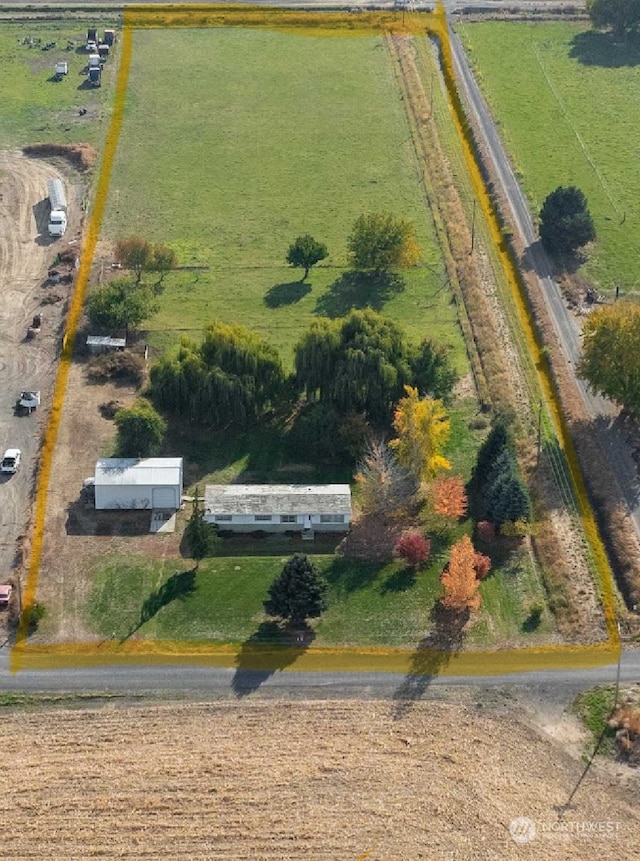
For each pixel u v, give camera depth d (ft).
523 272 604.08
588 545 431.84
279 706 363.15
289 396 497.05
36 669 375.45
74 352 533.55
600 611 402.11
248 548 428.15
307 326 558.56
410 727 356.38
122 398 504.02
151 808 327.67
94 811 327.06
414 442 435.53
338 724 357.00
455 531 435.12
